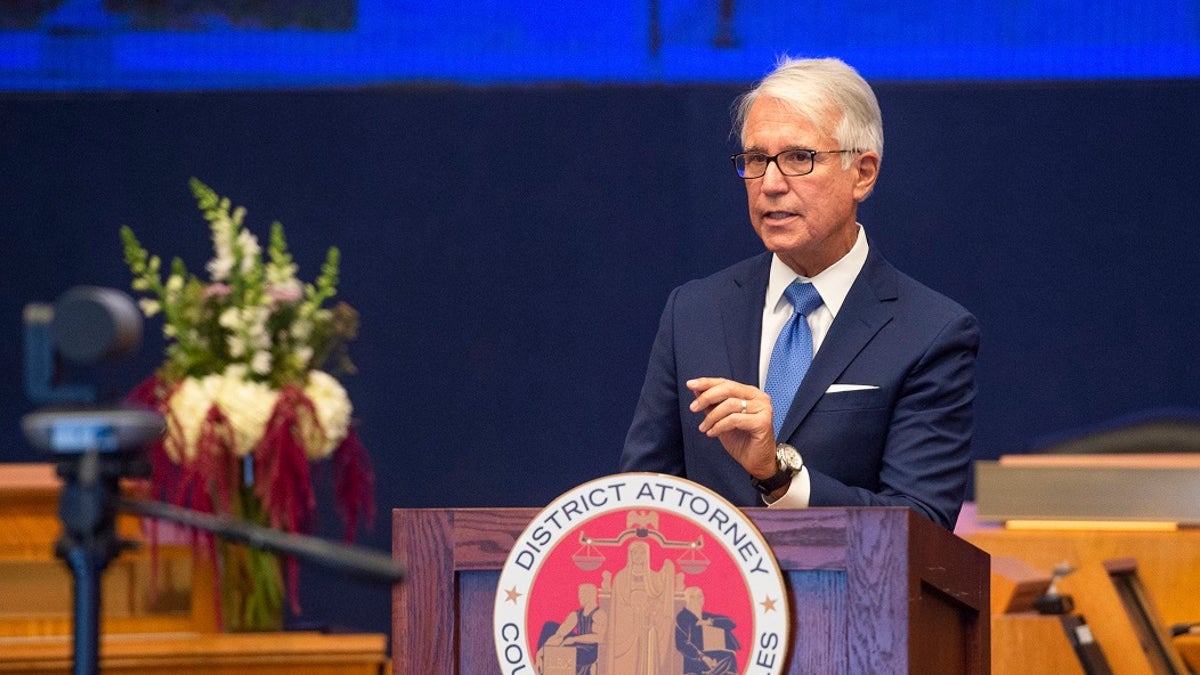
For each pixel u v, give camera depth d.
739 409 7.78
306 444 8.23
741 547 6.81
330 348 8.81
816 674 6.78
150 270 8.59
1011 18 19.81
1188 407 20.23
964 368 9.04
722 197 20.73
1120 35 19.83
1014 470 13.96
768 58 20.02
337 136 21.00
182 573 7.97
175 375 8.34
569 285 20.91
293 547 5.58
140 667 7.63
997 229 20.56
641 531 6.93
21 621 7.78
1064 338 20.45
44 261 21.05
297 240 20.98
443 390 20.88
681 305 9.88
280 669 7.82
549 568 6.97
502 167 20.98
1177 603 13.32
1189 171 20.22
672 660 6.82
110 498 5.74
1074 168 20.42
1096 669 11.48
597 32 20.31
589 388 20.86
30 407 20.92
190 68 20.73
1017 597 11.87
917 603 6.80
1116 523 13.72
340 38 20.58
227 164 21.00
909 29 19.86
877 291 9.27
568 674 6.90
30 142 21.03
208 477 7.89
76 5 20.69
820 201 9.02
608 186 20.91
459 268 20.98
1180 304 20.27
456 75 20.52
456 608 7.15
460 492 20.80
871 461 8.94
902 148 20.66
